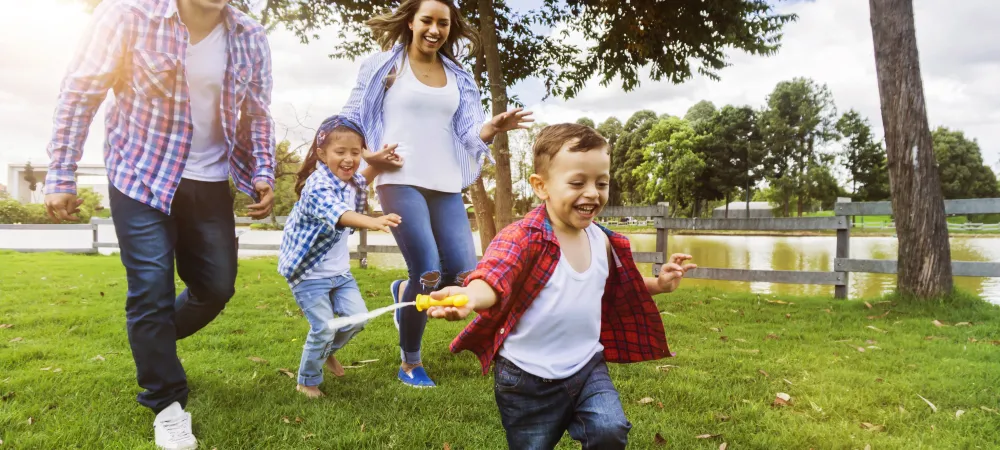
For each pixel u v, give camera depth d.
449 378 3.57
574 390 1.82
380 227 2.70
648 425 2.81
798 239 27.08
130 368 3.64
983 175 56.41
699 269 7.70
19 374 3.49
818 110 46.03
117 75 2.51
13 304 5.97
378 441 2.60
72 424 2.73
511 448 1.90
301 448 2.53
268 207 2.99
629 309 2.05
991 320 5.38
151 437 2.63
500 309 1.78
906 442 2.69
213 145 2.80
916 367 3.87
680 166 48.72
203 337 4.56
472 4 10.00
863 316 5.71
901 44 6.11
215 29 2.74
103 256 11.85
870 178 49.38
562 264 1.82
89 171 25.67
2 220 25.95
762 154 48.22
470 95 3.69
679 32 9.56
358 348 4.29
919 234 6.12
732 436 2.71
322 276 3.25
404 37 3.53
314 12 10.12
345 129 3.16
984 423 2.92
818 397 3.26
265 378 3.53
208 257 2.81
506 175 8.95
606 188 1.82
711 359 4.06
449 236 3.49
